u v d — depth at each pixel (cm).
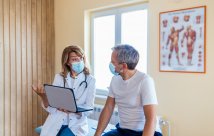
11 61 339
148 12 266
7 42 335
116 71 169
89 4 337
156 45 261
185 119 240
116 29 321
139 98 165
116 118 287
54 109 211
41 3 373
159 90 260
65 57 206
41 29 374
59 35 388
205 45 222
